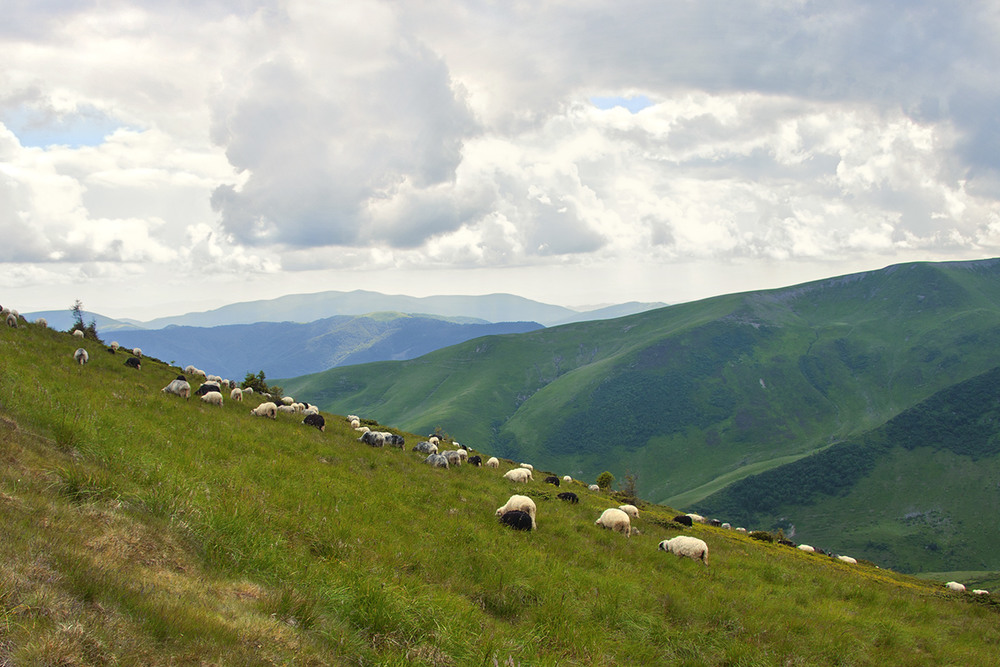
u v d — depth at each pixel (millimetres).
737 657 12984
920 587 40344
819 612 18359
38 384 19453
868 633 16969
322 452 25516
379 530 15320
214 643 6867
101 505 9820
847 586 24672
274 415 32406
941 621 21703
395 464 28719
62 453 12172
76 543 8000
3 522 7648
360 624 9391
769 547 50812
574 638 11633
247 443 21469
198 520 10867
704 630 14289
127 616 6703
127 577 7602
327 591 9844
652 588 17188
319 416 34250
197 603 7848
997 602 27797
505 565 15211
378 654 8547
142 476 12258
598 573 17594
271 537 11727
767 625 15477
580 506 32062
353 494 18344
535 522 23172
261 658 7008
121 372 33375
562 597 13812
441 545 15812
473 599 12914
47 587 6527
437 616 10148
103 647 5918
